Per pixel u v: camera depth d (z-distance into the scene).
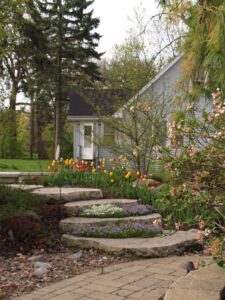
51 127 32.78
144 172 9.73
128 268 4.91
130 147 11.72
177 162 3.55
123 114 12.45
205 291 3.37
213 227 3.57
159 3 5.38
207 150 3.51
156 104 12.69
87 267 5.04
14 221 5.97
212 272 3.83
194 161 3.49
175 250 5.55
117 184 9.00
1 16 8.23
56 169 9.94
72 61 28.94
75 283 4.37
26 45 25.19
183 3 5.02
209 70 4.94
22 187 8.13
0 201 6.70
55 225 6.69
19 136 32.78
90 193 8.19
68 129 30.86
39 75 28.00
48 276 4.66
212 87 4.98
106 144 13.20
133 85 14.02
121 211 7.04
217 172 3.50
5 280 4.51
